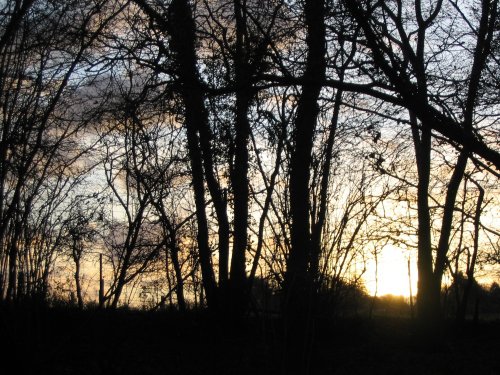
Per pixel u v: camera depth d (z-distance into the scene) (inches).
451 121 309.7
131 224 377.1
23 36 432.1
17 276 414.9
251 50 339.0
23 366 399.9
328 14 337.1
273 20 354.6
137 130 380.5
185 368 418.6
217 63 365.7
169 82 336.5
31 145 431.5
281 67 317.1
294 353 304.3
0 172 420.5
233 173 389.4
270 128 329.1
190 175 414.0
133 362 433.4
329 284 319.0
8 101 427.2
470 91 402.3
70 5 420.2
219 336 434.9
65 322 451.5
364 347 639.1
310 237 313.6
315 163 319.6
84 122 404.2
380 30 376.2
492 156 302.5
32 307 416.5
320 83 303.4
